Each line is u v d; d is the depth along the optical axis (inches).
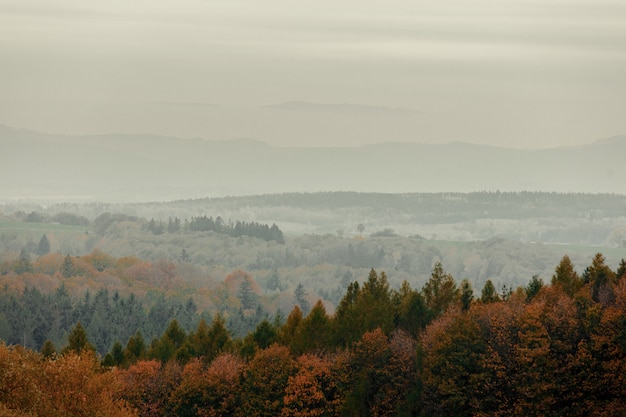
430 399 6904.5
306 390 7081.7
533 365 6663.4
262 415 7130.9
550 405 6668.3
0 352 4638.3
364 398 7135.8
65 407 4872.0
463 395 6801.2
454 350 6904.5
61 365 5059.1
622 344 6579.7
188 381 7199.8
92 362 5295.3
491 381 6820.9
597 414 6555.1
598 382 6614.2
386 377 7175.2
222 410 7170.3
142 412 7101.4
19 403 4510.3
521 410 6673.2
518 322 6978.4
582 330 6884.8
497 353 6840.6
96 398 5098.4
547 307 7066.9
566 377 6668.3
